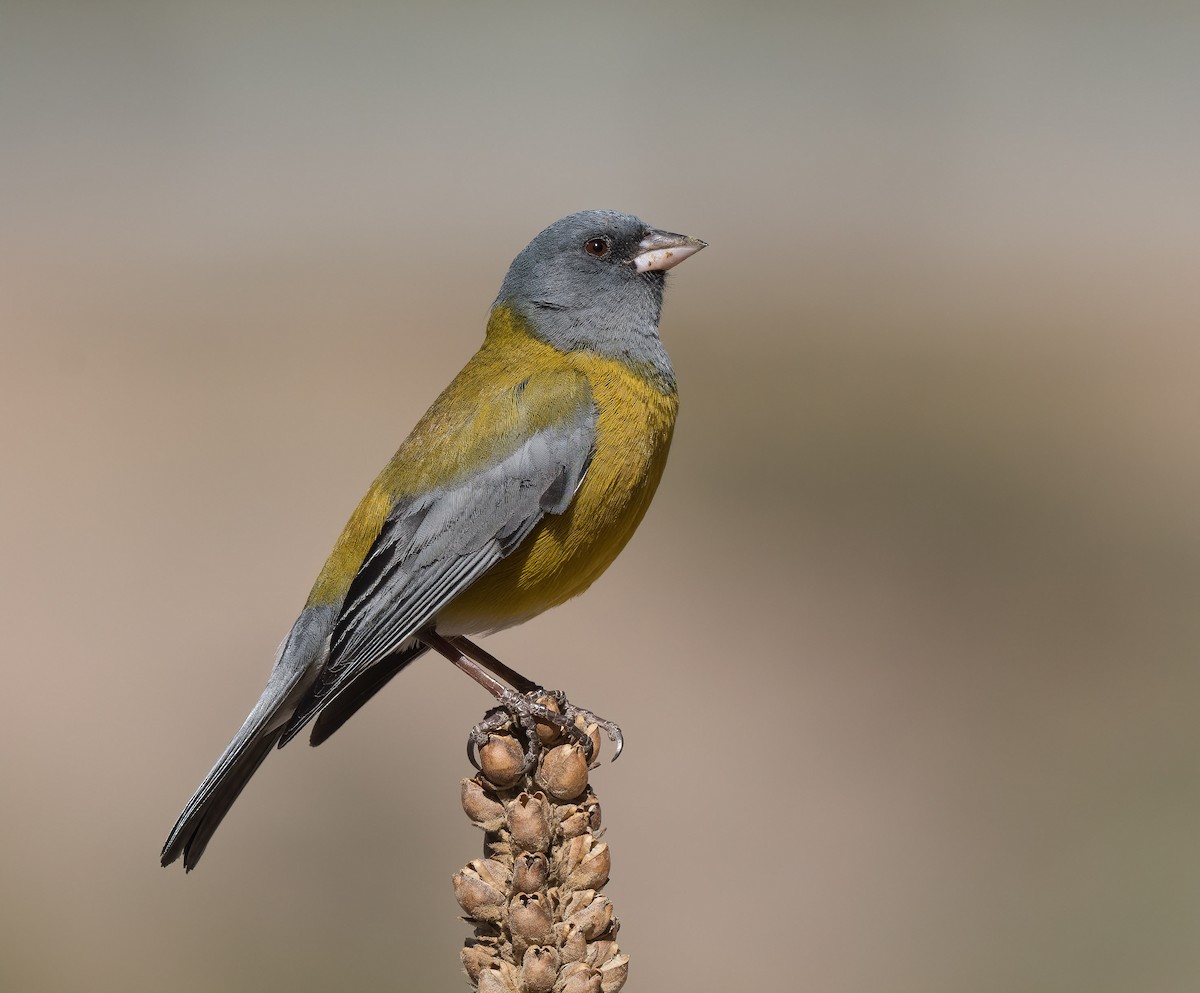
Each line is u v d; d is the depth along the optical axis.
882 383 20.94
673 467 17.89
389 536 6.15
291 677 6.15
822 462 17.98
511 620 6.36
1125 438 18.33
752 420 19.44
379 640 6.11
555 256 6.55
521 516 6.10
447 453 6.19
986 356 22.00
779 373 21.44
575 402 6.21
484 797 4.57
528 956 4.28
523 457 6.12
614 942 4.41
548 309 6.54
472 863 4.50
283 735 5.82
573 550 6.23
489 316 6.80
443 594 6.10
